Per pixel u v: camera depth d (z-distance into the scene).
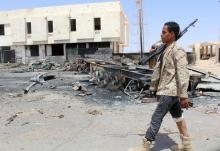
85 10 52.94
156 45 5.58
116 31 52.00
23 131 6.83
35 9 55.41
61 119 8.00
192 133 6.50
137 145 5.73
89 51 47.62
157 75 4.99
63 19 53.50
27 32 56.00
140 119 7.92
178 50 4.72
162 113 4.92
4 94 13.56
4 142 6.06
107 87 14.90
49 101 11.30
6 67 44.19
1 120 7.95
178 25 4.84
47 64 39.38
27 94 13.48
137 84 13.12
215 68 34.50
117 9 52.00
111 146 5.71
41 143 5.96
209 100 11.10
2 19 56.56
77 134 6.54
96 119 7.98
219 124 7.32
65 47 54.25
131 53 44.97
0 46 57.03
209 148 5.52
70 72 30.98
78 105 10.34
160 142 5.86
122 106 10.05
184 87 4.68
